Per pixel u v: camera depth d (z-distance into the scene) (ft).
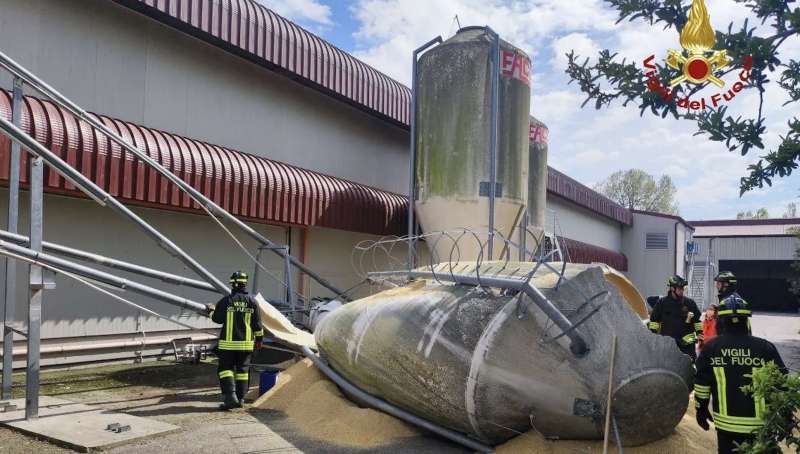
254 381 33.42
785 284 168.66
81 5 36.81
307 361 31.32
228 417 25.68
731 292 29.50
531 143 60.13
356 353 25.45
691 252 141.79
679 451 19.72
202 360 40.01
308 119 52.90
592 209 104.22
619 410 18.71
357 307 27.63
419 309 23.62
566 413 19.33
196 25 40.57
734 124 8.91
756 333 90.79
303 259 51.67
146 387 31.24
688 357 19.31
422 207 48.98
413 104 50.11
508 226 47.91
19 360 33.68
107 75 38.11
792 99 9.30
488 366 20.11
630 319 19.61
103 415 24.85
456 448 22.21
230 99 45.91
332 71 51.90
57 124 32.24
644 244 127.54
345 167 57.06
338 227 50.80
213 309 29.32
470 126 46.57
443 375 21.26
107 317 37.70
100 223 37.37
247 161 43.83
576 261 92.89
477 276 22.56
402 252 62.28
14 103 26.71
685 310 29.99
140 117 39.88
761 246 159.33
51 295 34.86
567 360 19.20
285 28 47.57
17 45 33.88
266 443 22.12
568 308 19.81
